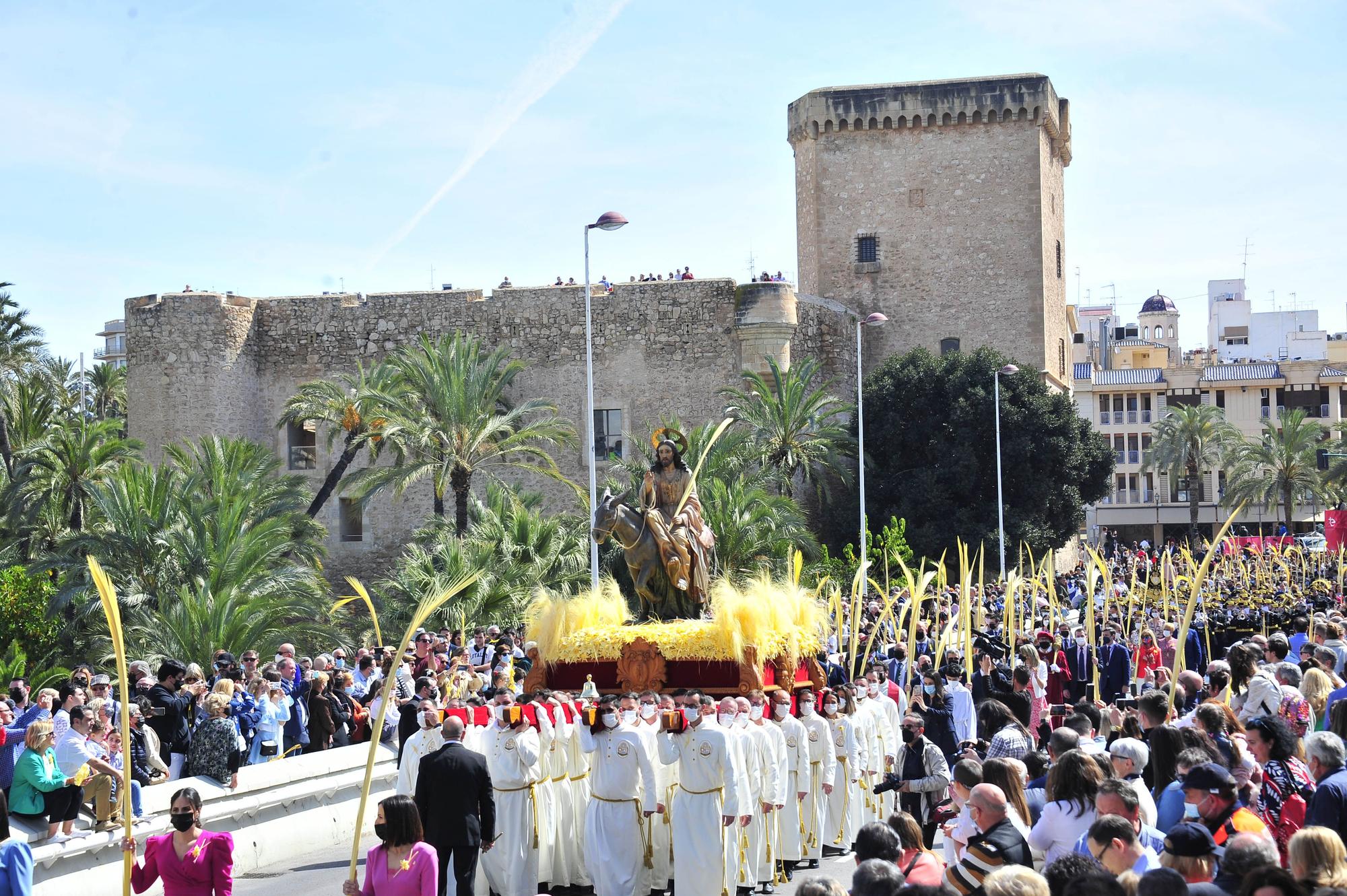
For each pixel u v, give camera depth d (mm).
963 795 9297
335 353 58062
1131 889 6836
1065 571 62812
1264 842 7004
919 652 24594
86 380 80250
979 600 23391
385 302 58000
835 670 19891
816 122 65438
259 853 15297
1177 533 101125
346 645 36406
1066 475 55750
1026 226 63531
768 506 43031
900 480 54156
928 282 64375
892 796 16844
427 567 37500
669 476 18094
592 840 12930
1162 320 154875
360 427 50125
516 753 13039
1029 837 8984
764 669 15617
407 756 13688
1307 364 100125
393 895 8930
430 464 45125
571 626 16469
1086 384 103438
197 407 56375
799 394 50844
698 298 56281
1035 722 17422
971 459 53125
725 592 16109
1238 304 136625
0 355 51938
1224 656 27094
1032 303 63438
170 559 35375
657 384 56406
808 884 6539
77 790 13008
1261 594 34375
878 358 64688
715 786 12789
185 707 16312
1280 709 12992
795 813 14570
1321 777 9508
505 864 12984
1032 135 63562
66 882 12531
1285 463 78688
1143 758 9914
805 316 58219
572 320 57000
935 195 64438
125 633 32812
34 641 34375
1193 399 102188
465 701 17391
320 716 17797
